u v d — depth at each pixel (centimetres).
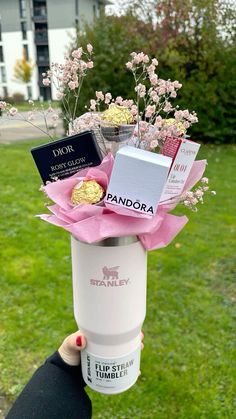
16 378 225
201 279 324
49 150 84
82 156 85
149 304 290
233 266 343
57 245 379
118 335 90
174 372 231
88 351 95
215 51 835
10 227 421
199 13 819
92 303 88
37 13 3806
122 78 786
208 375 229
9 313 279
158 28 829
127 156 74
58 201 82
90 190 79
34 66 3588
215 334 261
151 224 80
